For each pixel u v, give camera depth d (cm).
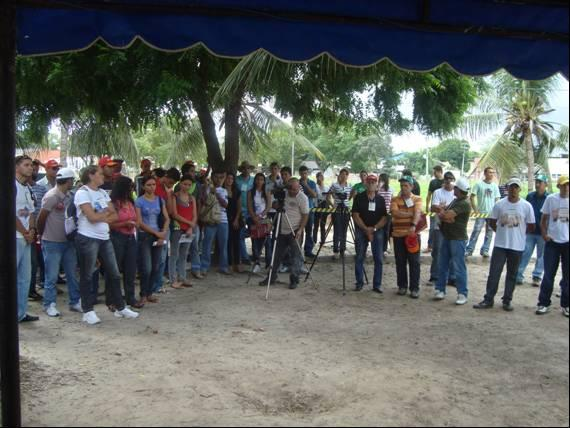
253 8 436
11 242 398
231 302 792
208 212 952
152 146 2872
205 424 404
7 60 396
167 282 911
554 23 445
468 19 443
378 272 872
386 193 1095
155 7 437
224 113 1197
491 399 459
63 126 1313
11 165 401
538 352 589
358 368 528
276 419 414
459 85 1082
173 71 884
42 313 718
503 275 1027
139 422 407
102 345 590
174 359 548
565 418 423
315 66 958
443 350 590
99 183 666
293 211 892
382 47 448
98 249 673
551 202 742
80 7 436
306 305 784
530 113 1864
